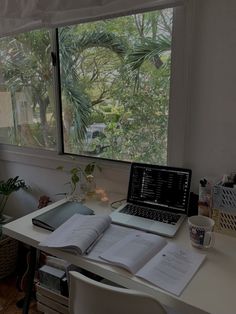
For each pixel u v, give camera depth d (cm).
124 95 161
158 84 149
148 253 102
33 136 206
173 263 98
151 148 159
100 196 159
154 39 145
